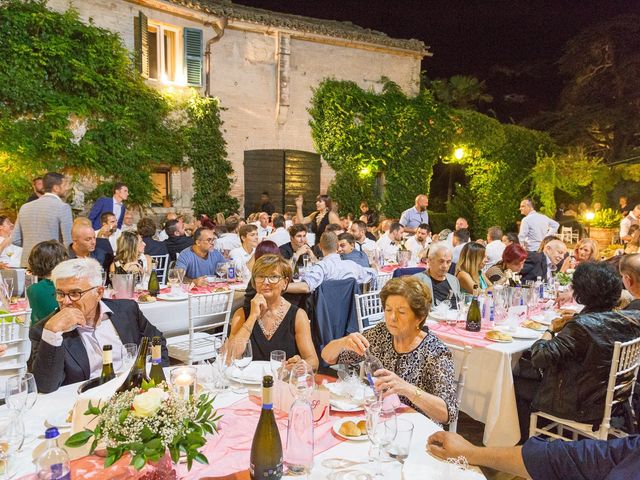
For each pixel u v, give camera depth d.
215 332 5.37
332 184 13.06
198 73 11.09
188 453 1.43
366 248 7.46
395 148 13.60
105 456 1.70
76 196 9.27
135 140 10.12
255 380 2.43
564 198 18.12
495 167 16.00
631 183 16.94
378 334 2.71
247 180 12.00
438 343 2.52
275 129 12.23
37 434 1.95
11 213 8.48
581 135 21.25
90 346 2.75
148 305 4.43
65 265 2.66
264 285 3.04
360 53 13.16
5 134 8.33
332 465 1.76
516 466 1.67
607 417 3.00
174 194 11.03
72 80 9.14
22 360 3.05
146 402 1.43
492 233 7.39
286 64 12.02
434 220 16.53
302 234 6.14
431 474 1.66
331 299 4.49
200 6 10.79
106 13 9.71
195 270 5.80
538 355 3.04
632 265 3.46
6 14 8.36
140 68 10.15
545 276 5.72
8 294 4.17
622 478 1.37
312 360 3.03
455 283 4.56
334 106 12.76
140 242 5.20
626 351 2.99
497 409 3.53
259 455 1.57
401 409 2.24
